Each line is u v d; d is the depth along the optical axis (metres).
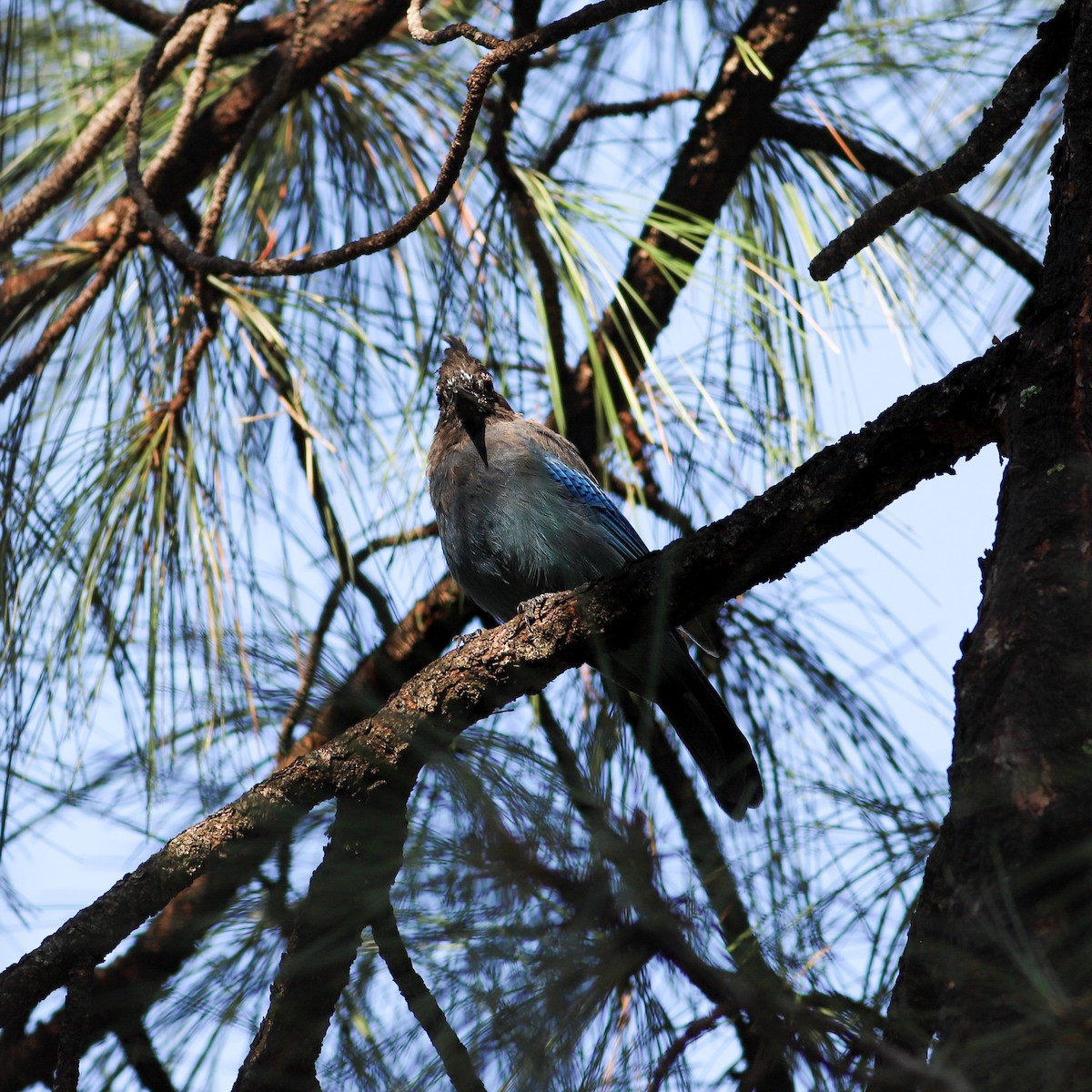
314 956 3.46
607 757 3.70
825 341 6.93
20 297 7.93
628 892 2.93
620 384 8.45
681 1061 2.94
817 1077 2.78
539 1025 2.86
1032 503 3.62
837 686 6.52
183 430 7.51
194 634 4.70
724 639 6.85
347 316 7.87
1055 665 3.12
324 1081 3.19
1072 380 3.85
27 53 8.76
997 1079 2.40
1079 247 4.10
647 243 8.20
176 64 8.58
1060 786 2.85
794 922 3.01
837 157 8.73
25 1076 6.63
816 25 8.88
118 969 5.27
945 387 4.69
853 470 4.89
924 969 2.81
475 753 3.31
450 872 3.07
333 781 4.79
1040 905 2.62
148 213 7.22
